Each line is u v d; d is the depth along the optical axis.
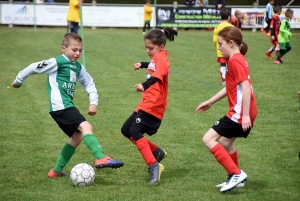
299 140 15.08
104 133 16.06
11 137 15.52
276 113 18.61
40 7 56.38
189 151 14.07
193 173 12.14
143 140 11.29
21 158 13.38
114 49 39.34
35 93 22.66
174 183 11.37
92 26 56.88
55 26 57.94
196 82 25.47
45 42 43.16
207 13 57.16
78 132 11.62
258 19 56.28
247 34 52.62
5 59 33.28
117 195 10.55
